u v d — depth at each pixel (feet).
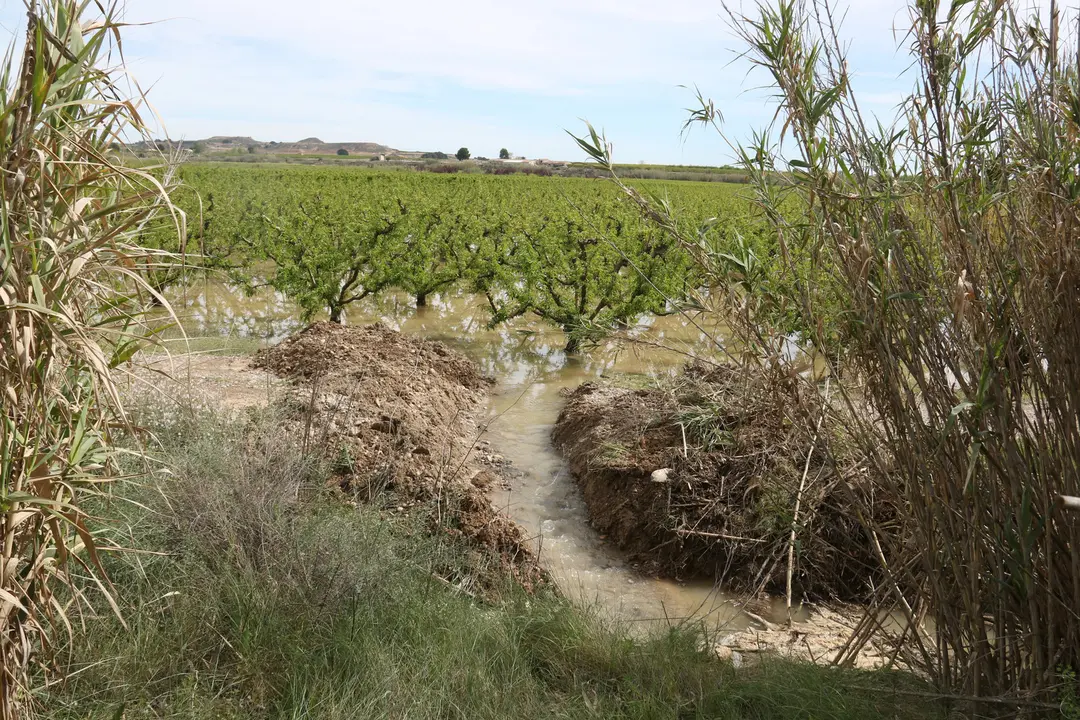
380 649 11.48
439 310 49.03
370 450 19.45
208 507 13.47
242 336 38.96
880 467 10.47
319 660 11.09
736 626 15.56
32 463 7.77
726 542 17.28
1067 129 8.98
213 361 28.07
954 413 8.51
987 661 9.91
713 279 11.29
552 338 42.60
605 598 16.55
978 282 9.12
